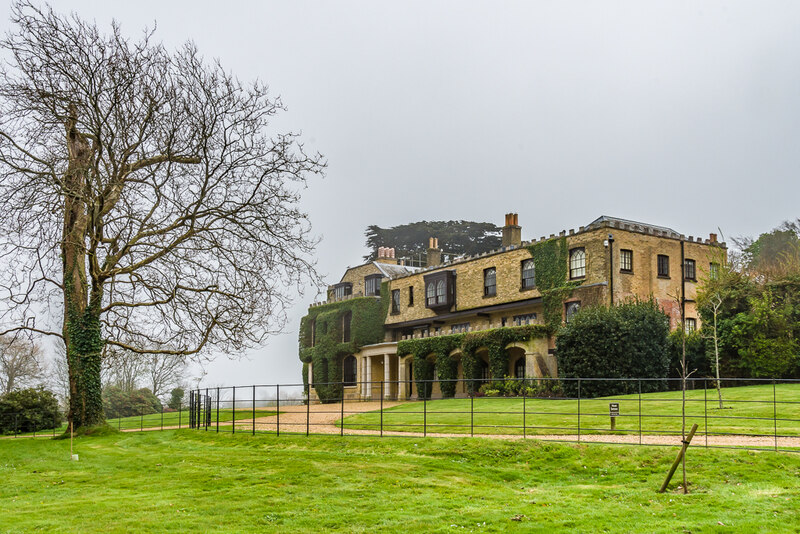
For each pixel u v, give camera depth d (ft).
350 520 45.21
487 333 150.51
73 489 57.57
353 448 73.92
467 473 61.41
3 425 128.47
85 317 96.02
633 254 138.92
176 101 88.48
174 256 93.04
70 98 84.28
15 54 83.87
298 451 74.02
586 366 121.49
